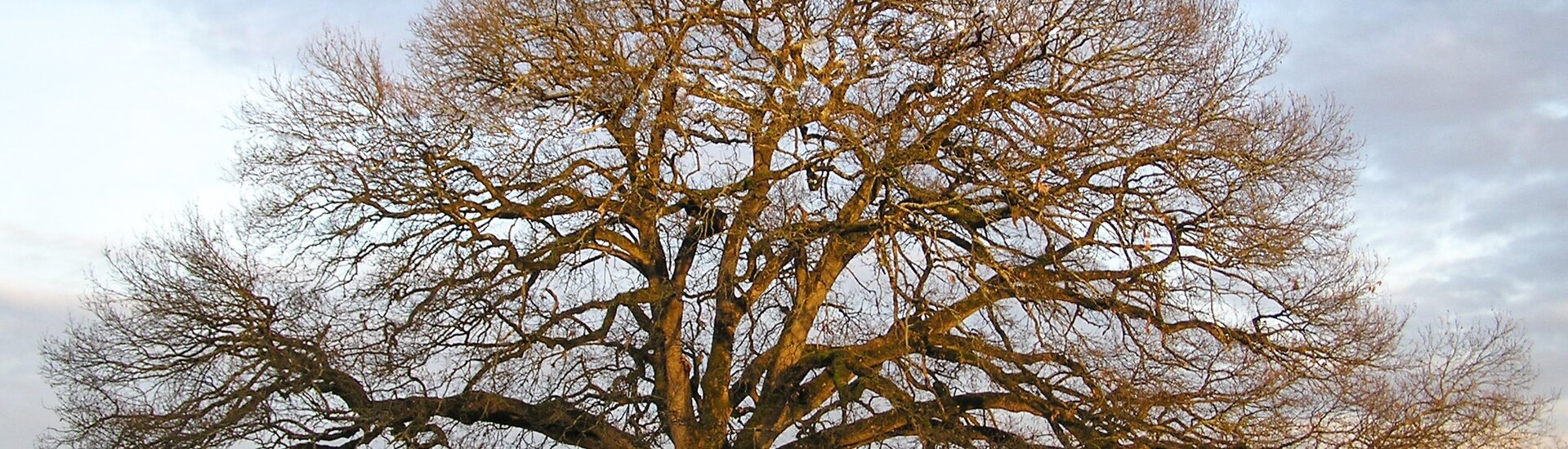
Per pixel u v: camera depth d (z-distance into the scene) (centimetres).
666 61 1605
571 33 1628
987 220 1535
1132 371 1571
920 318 1620
